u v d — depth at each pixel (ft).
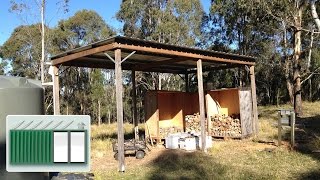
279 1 67.77
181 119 49.39
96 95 121.49
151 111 42.50
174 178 23.93
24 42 107.76
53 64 34.37
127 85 124.36
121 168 27.35
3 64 116.26
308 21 75.15
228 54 40.22
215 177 23.70
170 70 50.52
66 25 119.96
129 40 28.63
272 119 67.36
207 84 84.53
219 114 49.78
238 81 116.16
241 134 43.96
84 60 37.19
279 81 120.26
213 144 39.50
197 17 105.50
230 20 100.73
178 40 101.55
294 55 73.67
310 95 119.75
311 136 41.39
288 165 27.35
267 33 98.43
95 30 122.21
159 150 37.04
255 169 26.30
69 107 124.67
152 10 103.50
